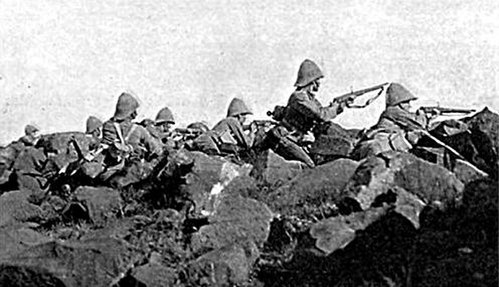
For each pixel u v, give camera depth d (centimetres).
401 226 1070
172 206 1463
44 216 1644
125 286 1126
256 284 1097
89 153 1967
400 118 1756
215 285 1102
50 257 1148
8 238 1344
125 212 1542
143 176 1716
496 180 1148
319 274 1064
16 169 2031
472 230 1073
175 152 1634
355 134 1817
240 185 1432
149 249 1208
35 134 2589
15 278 1138
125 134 1945
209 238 1227
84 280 1120
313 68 1798
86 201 1571
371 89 1811
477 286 951
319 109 1756
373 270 1041
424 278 992
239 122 2097
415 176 1218
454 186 1198
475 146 1456
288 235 1216
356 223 1097
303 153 1720
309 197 1371
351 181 1245
